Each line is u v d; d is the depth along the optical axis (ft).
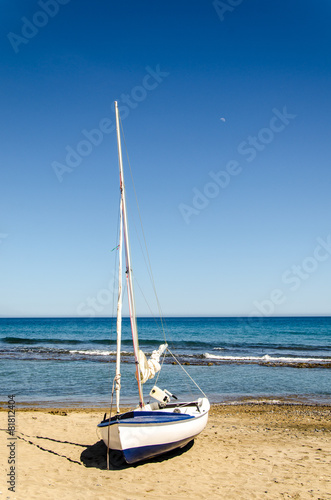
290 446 36.86
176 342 169.48
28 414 49.78
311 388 73.97
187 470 30.07
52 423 45.09
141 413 31.89
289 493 25.61
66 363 104.12
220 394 68.64
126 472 29.55
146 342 173.06
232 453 34.45
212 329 287.48
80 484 26.91
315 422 48.29
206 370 95.04
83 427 43.60
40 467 30.19
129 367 96.58
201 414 35.24
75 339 195.52
